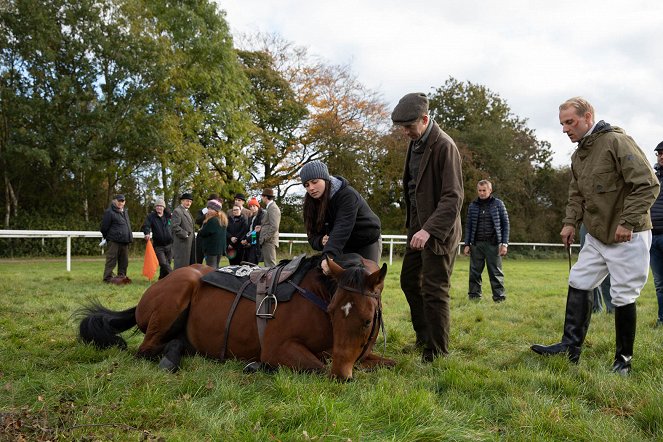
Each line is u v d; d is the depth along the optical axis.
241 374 3.54
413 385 3.38
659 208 5.92
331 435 2.46
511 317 6.49
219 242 8.67
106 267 10.17
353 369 3.58
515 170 32.94
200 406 2.90
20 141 20.42
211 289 4.05
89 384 3.16
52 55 20.52
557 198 36.06
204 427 2.63
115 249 10.19
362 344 3.23
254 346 3.76
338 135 28.91
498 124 34.69
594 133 3.80
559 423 2.70
